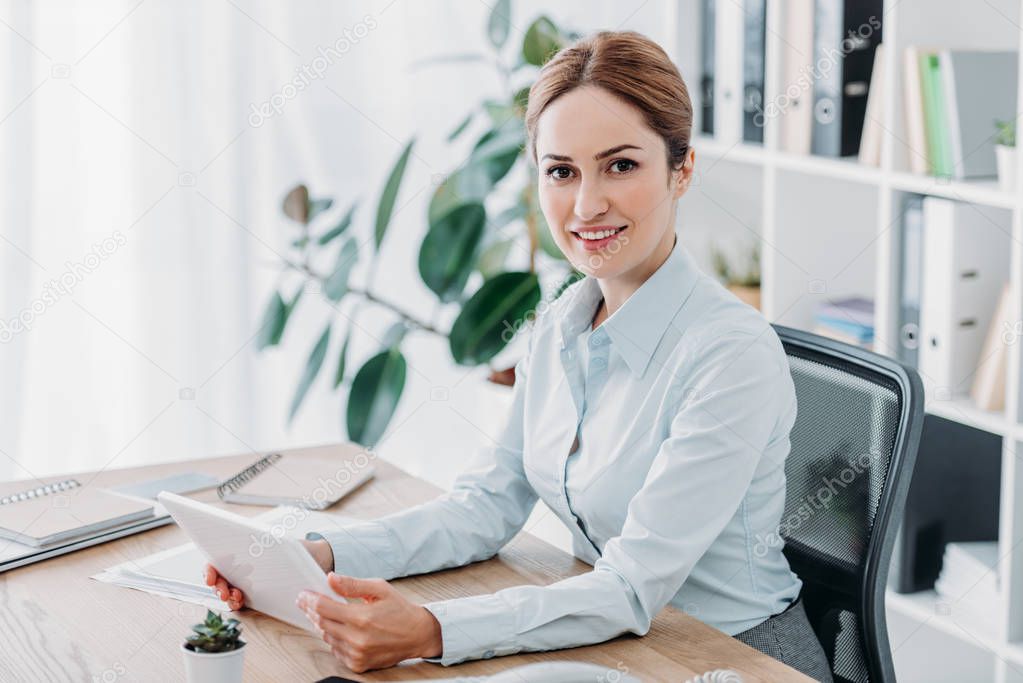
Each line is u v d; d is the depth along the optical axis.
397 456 3.03
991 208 2.04
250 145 2.74
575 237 1.32
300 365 2.89
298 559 1.08
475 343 2.62
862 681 1.33
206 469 1.66
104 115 2.61
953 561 2.14
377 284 2.93
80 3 2.55
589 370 1.39
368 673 1.08
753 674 1.07
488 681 1.04
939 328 2.07
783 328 1.49
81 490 1.54
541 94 1.30
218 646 1.00
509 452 1.49
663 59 1.29
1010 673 2.01
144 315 2.71
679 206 2.63
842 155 2.32
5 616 1.20
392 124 2.85
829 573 1.36
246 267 2.78
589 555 1.42
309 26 2.74
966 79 2.02
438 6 2.83
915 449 1.30
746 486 1.25
